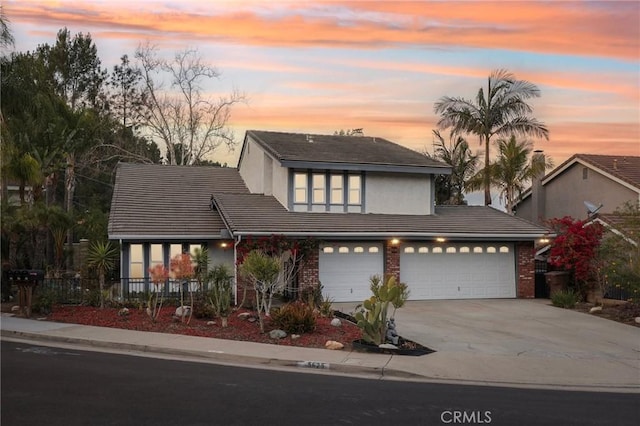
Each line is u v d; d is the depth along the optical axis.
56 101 30.53
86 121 32.56
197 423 7.16
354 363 10.98
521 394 9.27
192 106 42.72
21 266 21.09
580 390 9.71
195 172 27.55
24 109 26.44
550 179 32.88
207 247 20.84
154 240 20.11
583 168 30.39
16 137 26.31
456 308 19.34
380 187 23.59
